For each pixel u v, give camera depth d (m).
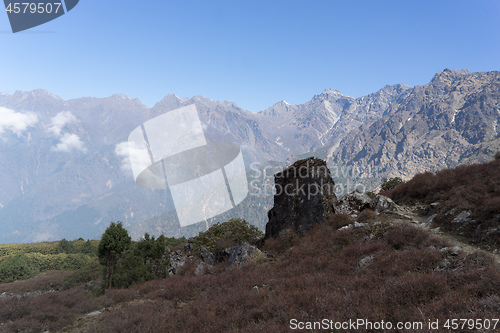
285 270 12.21
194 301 11.22
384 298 6.22
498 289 5.60
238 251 17.98
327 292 7.54
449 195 15.47
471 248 10.30
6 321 11.04
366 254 11.30
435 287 6.18
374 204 18.47
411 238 11.38
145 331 8.09
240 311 7.84
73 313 11.89
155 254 20.94
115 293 14.77
